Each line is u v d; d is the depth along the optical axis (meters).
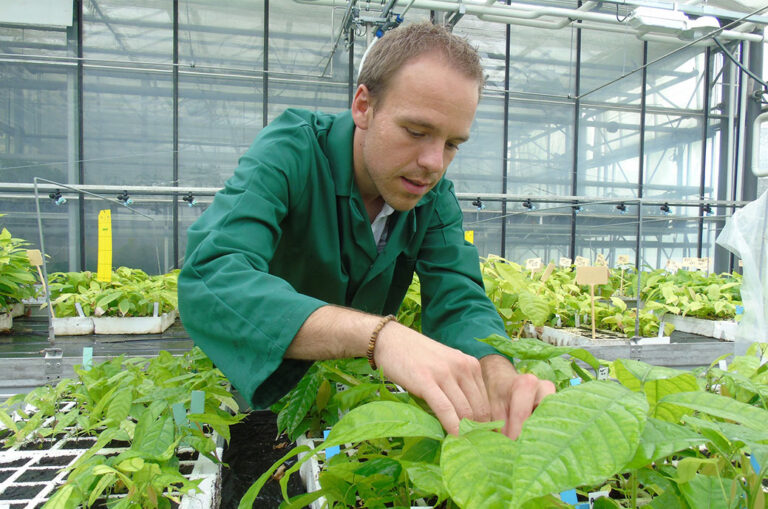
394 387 1.30
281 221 0.98
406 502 0.65
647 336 2.50
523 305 1.88
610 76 6.38
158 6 5.31
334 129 1.03
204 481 0.83
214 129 5.45
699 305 2.83
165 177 5.34
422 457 0.57
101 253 2.16
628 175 6.47
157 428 0.85
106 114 5.22
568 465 0.32
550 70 6.25
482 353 0.80
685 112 6.58
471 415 0.57
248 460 1.04
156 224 5.30
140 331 2.39
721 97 6.66
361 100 0.85
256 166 0.86
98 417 1.12
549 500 0.43
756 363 0.98
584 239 6.37
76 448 1.07
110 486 0.86
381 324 0.62
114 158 5.23
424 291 1.12
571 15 4.83
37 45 5.11
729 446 0.58
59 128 5.13
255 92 5.54
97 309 2.40
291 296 0.67
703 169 6.63
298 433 1.04
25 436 1.09
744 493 0.53
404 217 1.10
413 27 0.76
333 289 1.12
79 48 5.15
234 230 0.78
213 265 0.73
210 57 5.45
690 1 4.87
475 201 6.05
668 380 0.61
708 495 0.52
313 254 1.04
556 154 6.30
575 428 0.35
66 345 2.07
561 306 2.84
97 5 5.18
